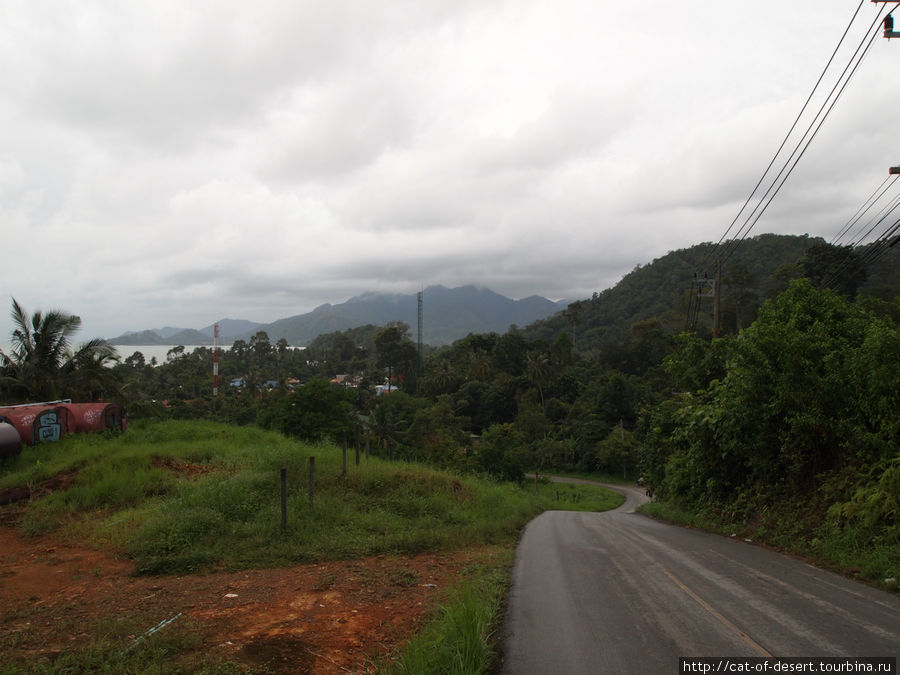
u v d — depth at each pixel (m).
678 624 5.32
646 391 68.25
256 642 5.27
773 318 12.72
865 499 8.45
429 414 58.34
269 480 12.03
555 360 89.25
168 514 9.86
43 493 12.01
